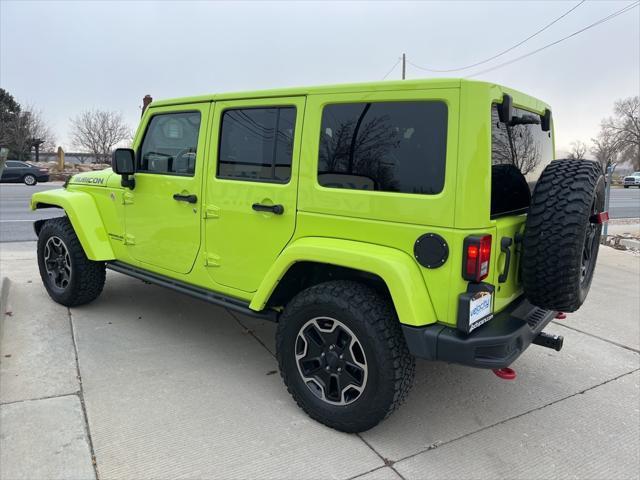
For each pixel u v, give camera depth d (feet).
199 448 8.64
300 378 9.55
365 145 8.62
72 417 9.38
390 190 8.37
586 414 10.24
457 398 10.77
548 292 8.36
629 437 9.45
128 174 12.50
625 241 29.60
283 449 8.70
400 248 8.28
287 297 10.25
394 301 8.01
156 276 12.75
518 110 9.49
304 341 9.46
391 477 8.10
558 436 9.43
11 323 13.94
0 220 35.76
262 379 11.24
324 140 9.10
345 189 8.82
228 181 10.52
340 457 8.55
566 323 15.67
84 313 14.94
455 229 7.70
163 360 12.02
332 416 9.11
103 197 13.99
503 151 8.75
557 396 10.97
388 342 8.35
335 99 8.91
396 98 8.23
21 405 9.71
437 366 12.36
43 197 15.21
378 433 9.32
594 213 9.02
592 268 9.98
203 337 13.52
